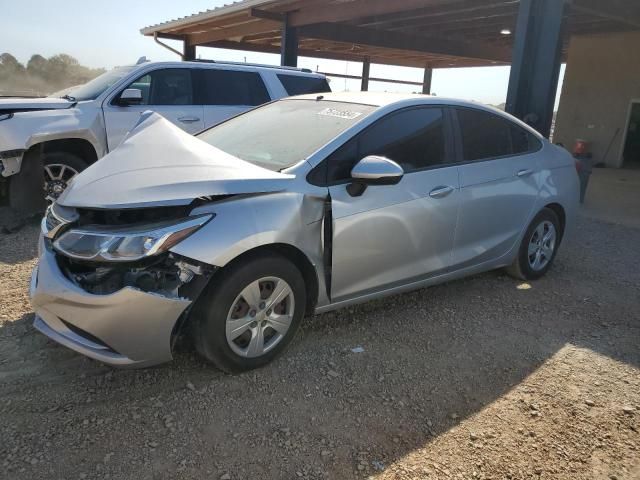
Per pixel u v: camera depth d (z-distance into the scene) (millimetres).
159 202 2895
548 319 4344
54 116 6578
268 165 3562
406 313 4289
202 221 2934
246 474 2502
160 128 3729
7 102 6539
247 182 3139
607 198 10602
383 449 2729
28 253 5301
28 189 6480
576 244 6789
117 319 2789
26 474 2416
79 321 2865
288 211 3211
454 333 3996
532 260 5121
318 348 3652
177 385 3141
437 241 4066
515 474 2607
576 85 16719
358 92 4469
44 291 2965
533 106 8141
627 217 8750
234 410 2945
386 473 2568
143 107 7344
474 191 4266
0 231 5980
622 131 15852
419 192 3869
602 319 4402
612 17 10422
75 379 3160
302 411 2975
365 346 3721
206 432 2764
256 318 3207
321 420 2914
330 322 4047
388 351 3674
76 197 3096
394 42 15766
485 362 3613
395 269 3846
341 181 3506
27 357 3363
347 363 3488
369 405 3070
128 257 2779
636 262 6102
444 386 3305
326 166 3471
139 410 2902
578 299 4816
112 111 7066
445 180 4066
